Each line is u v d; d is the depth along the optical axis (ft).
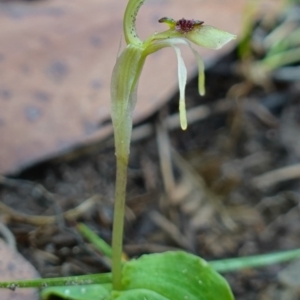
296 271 0.90
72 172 0.96
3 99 0.94
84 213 0.92
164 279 0.78
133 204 0.95
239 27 1.10
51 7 1.07
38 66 0.98
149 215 0.94
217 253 0.92
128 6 0.72
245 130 1.05
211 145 1.03
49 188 0.94
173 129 1.04
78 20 1.04
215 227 0.94
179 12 1.10
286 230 0.95
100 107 0.96
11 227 0.88
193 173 0.99
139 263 0.79
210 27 0.72
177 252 0.79
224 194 0.98
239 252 0.92
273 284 0.89
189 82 1.10
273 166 1.01
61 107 0.95
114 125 0.74
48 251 0.86
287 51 1.17
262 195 0.98
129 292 0.78
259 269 0.90
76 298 0.78
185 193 0.97
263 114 1.08
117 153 0.75
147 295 0.78
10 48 0.99
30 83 0.97
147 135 1.02
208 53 1.04
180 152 1.02
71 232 0.88
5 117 0.93
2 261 0.78
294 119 1.07
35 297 0.76
